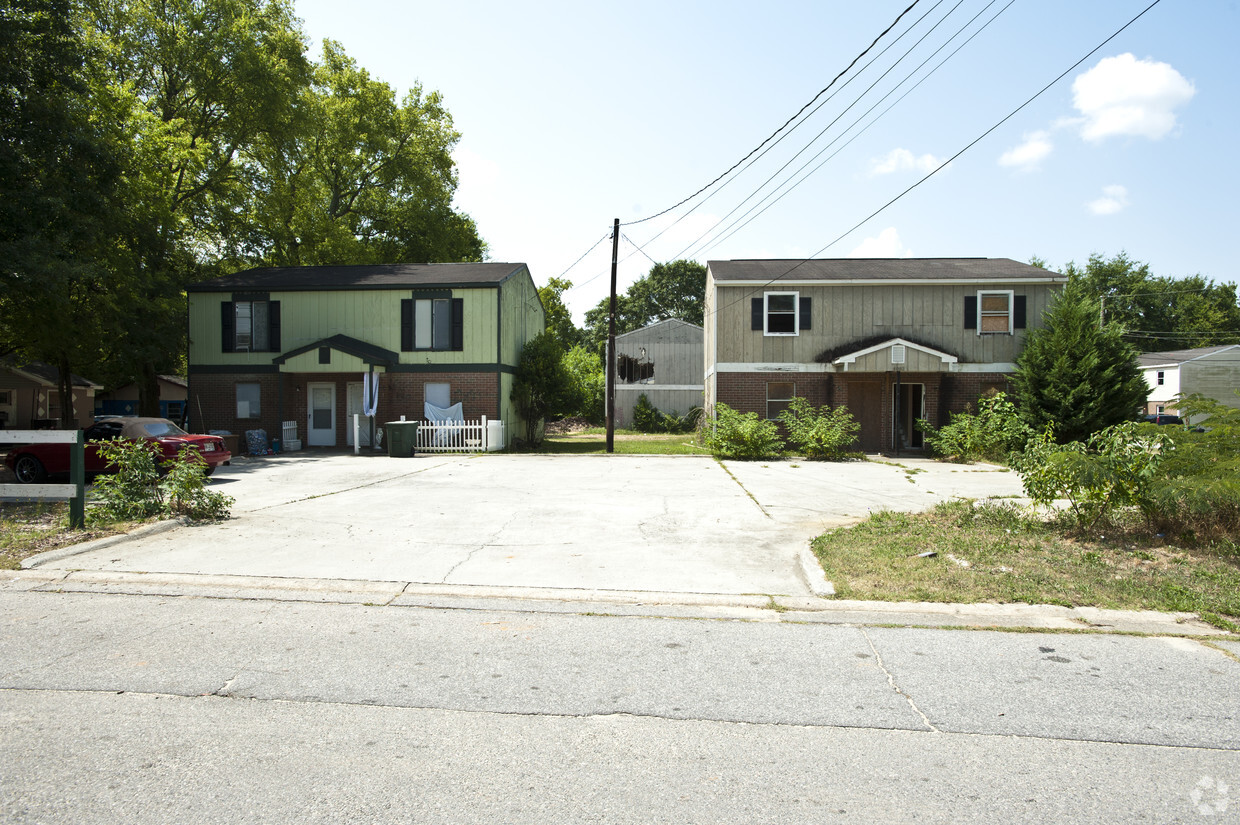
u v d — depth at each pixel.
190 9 27.38
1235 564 6.98
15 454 14.80
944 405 22.56
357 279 24.16
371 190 37.03
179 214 26.53
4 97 16.52
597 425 41.78
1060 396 19.67
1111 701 4.11
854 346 22.55
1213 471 7.76
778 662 4.73
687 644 5.09
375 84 35.22
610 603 6.09
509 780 3.24
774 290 22.75
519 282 26.25
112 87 22.89
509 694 4.21
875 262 24.81
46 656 4.76
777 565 7.34
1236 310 65.94
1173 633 5.28
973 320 22.52
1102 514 8.35
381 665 4.65
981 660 4.76
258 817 2.92
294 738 3.64
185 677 4.42
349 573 6.94
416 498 11.99
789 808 3.02
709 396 26.31
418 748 3.54
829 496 12.45
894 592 6.16
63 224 17.11
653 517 10.19
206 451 14.57
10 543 7.83
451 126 39.28
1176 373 40.16
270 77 28.06
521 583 6.64
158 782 3.20
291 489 13.25
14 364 24.00
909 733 3.72
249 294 23.81
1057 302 21.38
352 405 24.11
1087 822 2.90
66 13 17.47
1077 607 5.78
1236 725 3.81
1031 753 3.51
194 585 6.53
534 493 12.67
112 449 9.59
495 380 23.09
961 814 2.97
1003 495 12.58
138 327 23.12
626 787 3.18
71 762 3.37
